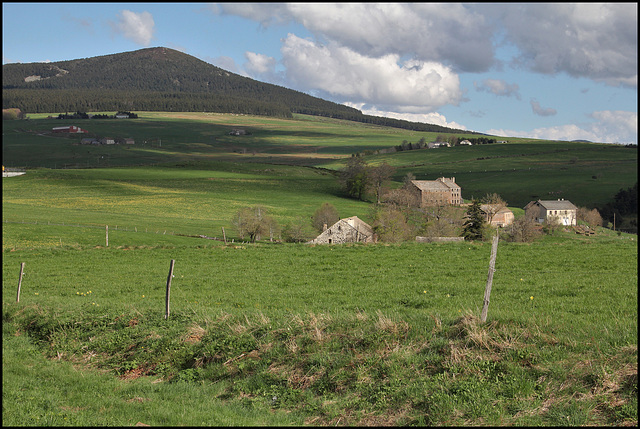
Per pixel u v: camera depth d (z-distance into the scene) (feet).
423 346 45.09
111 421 38.65
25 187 478.18
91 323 66.74
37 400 43.98
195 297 86.12
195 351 53.52
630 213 465.06
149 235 242.17
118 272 121.70
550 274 90.74
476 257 118.52
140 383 48.62
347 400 40.16
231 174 602.44
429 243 151.64
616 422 33.45
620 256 110.52
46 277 117.50
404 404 38.42
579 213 453.99
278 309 69.92
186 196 457.68
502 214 418.72
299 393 42.63
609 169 631.56
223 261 133.39
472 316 48.14
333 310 67.46
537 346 42.65
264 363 47.78
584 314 55.52
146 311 68.44
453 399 37.63
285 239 279.49
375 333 48.21
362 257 127.13
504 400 36.88
